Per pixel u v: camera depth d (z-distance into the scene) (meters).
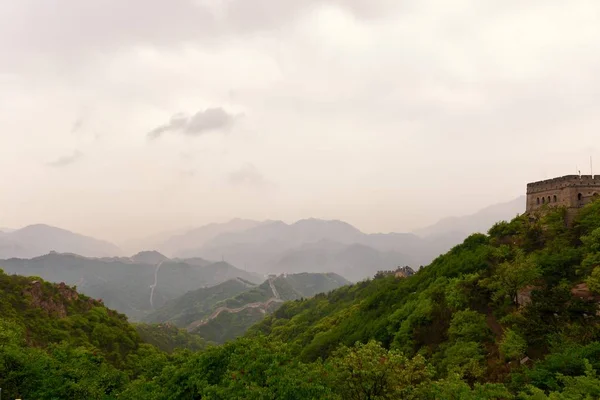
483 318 47.16
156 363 40.88
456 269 69.75
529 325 37.78
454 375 26.50
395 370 26.64
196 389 28.89
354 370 26.14
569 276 48.34
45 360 36.25
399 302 80.56
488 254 67.19
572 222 61.22
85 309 89.62
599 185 71.38
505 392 23.73
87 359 41.75
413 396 25.72
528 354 36.38
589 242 50.56
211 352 31.47
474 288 55.78
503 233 73.62
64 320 77.06
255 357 26.39
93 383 36.28
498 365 38.12
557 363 28.19
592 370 24.55
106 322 88.00
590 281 41.34
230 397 22.72
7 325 52.47
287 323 181.75
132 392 32.16
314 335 116.38
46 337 68.69
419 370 28.53
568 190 71.38
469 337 45.22
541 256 54.28
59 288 88.06
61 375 35.03
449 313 55.41
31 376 33.69
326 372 26.58
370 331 74.69
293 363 25.91
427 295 65.19
